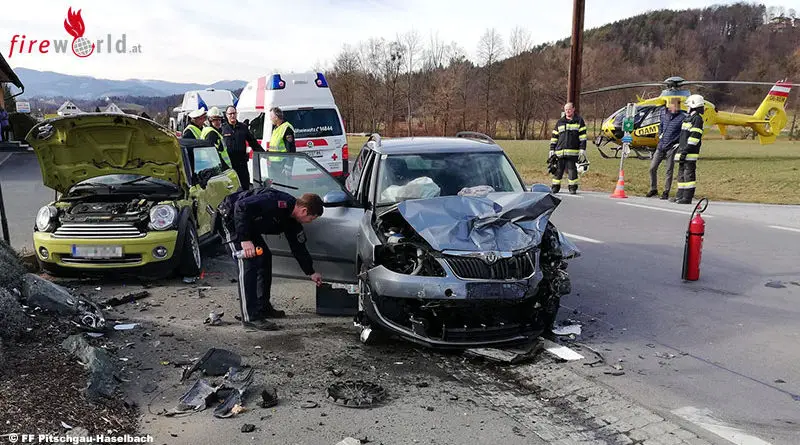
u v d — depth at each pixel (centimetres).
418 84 7425
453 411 376
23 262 635
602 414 372
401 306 479
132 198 701
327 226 575
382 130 7400
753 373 437
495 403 388
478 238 464
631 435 347
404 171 601
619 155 2897
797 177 1888
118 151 681
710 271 720
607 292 640
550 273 486
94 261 637
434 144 646
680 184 1242
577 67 1731
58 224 649
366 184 617
